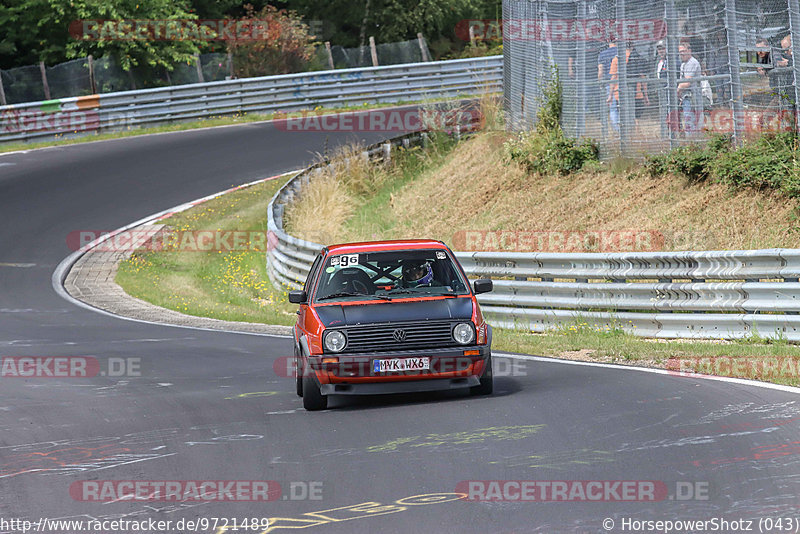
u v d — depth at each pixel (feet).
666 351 146.30
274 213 309.22
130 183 380.58
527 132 290.97
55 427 113.60
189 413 118.93
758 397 108.68
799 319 147.02
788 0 203.31
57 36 568.00
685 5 223.30
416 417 109.19
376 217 314.14
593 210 237.25
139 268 300.40
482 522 70.85
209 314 232.94
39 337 198.18
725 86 218.38
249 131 457.27
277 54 532.32
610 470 82.38
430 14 653.71
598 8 254.06
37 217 344.28
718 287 158.61
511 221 256.11
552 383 126.41
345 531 70.38
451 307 119.44
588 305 179.22
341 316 117.60
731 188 209.67
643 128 239.30
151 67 527.81
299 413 116.57
